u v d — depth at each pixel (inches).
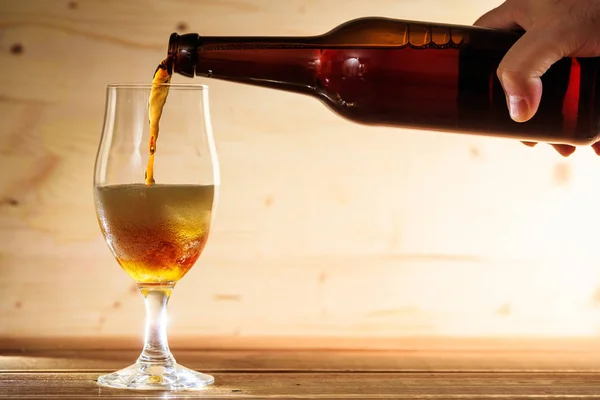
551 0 34.5
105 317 47.9
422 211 49.1
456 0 49.1
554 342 47.6
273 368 39.6
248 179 48.4
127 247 34.9
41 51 47.8
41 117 47.9
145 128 35.4
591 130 37.1
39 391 35.1
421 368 39.9
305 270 48.6
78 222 48.0
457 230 49.3
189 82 48.4
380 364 40.6
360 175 48.9
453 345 46.7
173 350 44.7
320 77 37.8
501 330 49.3
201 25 48.3
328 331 48.5
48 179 47.9
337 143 48.8
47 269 47.8
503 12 38.0
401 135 49.0
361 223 48.9
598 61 36.7
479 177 49.4
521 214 49.6
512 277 49.5
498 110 37.5
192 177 35.5
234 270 48.3
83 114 48.1
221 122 48.4
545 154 49.8
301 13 48.5
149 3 48.1
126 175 35.3
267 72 37.4
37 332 47.8
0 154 47.8
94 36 47.9
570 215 49.9
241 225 48.4
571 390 36.2
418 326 48.9
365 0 48.8
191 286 48.1
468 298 49.2
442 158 49.3
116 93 35.4
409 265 49.0
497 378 38.0
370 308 48.8
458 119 37.8
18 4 47.7
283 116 48.6
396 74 37.7
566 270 49.8
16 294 47.7
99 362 40.6
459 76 37.7
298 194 48.6
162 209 34.6
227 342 47.1
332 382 37.0
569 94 36.8
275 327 48.4
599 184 50.0
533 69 33.8
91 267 47.9
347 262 48.7
